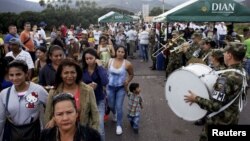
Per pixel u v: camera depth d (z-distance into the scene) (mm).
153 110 7906
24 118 3525
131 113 6254
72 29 21812
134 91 6246
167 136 6141
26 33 10742
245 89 3730
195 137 6078
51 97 3545
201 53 7688
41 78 4773
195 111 3955
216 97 3561
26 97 3523
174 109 4164
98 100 4906
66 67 3533
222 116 3664
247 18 9383
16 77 3455
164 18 10000
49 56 4742
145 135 6203
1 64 5172
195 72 3896
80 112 3576
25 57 6316
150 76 12688
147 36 17078
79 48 9352
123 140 5930
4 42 9453
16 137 3492
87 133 2584
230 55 3611
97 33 17922
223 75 3594
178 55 9625
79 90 3639
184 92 3998
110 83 5984
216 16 9375
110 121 6996
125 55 6031
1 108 3477
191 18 9406
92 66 4816
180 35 10906
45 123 3521
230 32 12508
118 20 24562
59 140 2570
